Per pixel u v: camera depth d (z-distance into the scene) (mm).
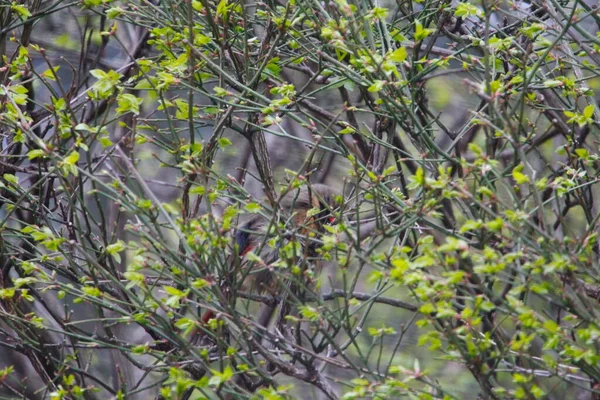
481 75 11859
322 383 8781
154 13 12273
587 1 13695
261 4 10719
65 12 17781
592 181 9812
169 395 7977
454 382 16469
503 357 8047
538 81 10930
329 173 17609
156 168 18797
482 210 8289
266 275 10742
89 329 15000
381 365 17672
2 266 11781
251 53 11562
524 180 7586
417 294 7609
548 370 8445
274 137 18547
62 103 9461
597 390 7879
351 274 16922
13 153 12805
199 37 10141
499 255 7422
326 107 17469
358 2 9516
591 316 7414
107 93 9555
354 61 9070
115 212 14492
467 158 14547
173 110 16250
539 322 7312
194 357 9492
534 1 10992
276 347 9883
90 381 15203
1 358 15773
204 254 8719
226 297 9406
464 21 13594
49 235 9164
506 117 7695
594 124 9977
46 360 11492
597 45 10070
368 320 18344
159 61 11445
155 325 9094
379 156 12016
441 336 7773
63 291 9578
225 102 9672
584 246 7680
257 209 8688
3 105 10297
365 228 14008
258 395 8109
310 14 10539
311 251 10750
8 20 12156
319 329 8164
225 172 17766
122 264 13312
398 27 12164
